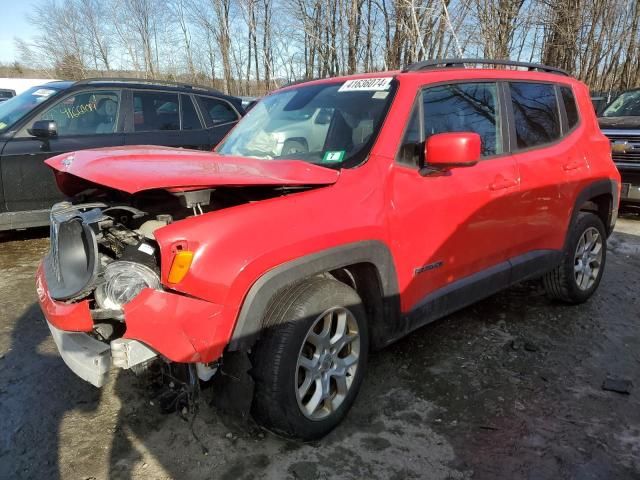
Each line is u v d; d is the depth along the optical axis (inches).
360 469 95.3
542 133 151.6
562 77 167.8
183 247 83.6
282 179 94.8
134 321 83.2
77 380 124.3
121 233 97.3
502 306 171.5
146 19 955.3
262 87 748.0
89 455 98.7
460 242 124.0
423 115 118.5
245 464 96.1
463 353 138.9
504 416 111.8
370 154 110.0
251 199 101.0
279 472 94.1
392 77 123.4
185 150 127.3
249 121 150.4
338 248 97.3
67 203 111.0
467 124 129.1
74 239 96.7
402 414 112.1
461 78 130.0
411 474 94.3
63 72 1108.5
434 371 129.6
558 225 154.9
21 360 134.3
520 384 124.4
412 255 113.0
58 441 102.7
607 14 629.3
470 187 124.2
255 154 131.5
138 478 92.7
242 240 86.9
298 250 91.5
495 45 473.1
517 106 144.9
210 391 97.9
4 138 220.1
